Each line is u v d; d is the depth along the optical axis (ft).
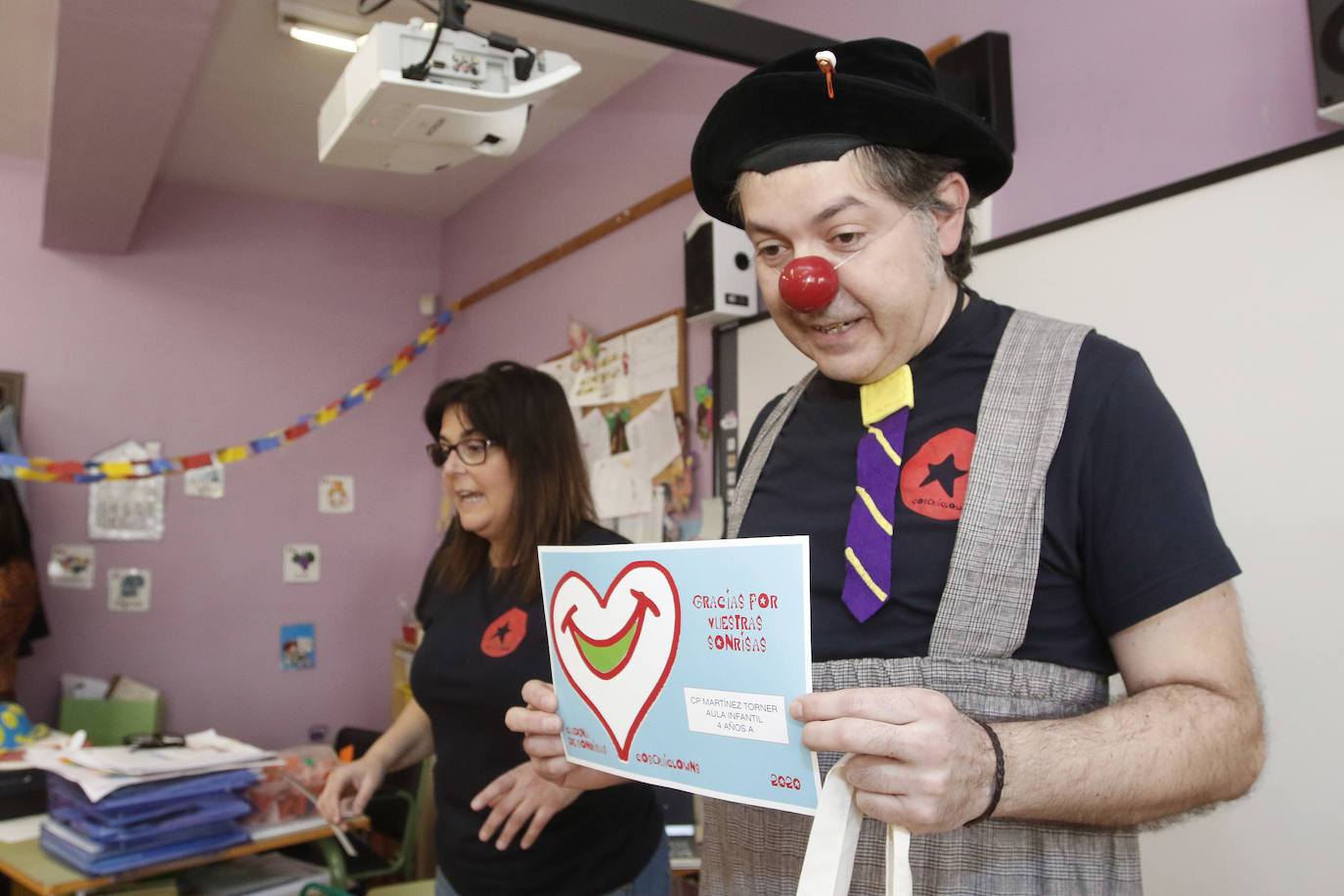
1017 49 6.40
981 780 1.90
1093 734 2.02
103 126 8.25
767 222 2.40
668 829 7.09
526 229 12.52
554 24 9.18
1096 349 2.40
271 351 13.51
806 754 2.08
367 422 14.15
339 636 13.57
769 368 7.96
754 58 5.35
